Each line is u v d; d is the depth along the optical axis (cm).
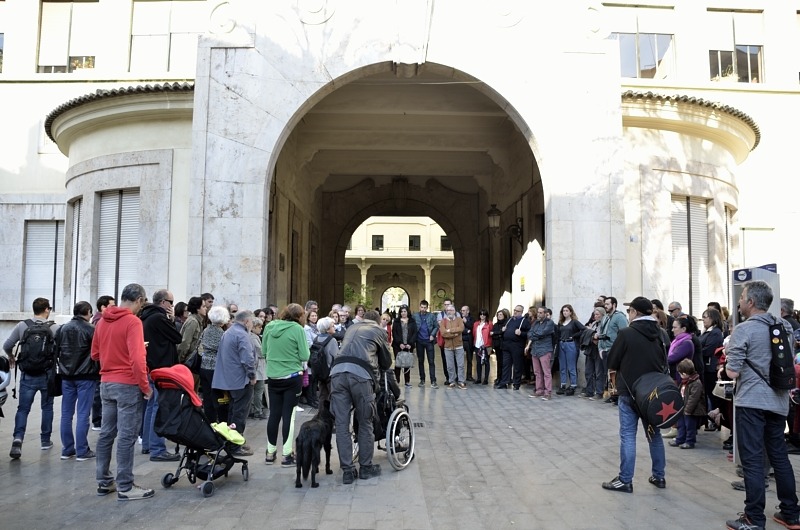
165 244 1302
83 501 533
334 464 675
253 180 1198
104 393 543
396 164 2244
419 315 1370
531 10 1255
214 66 1215
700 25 1908
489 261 2348
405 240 4462
